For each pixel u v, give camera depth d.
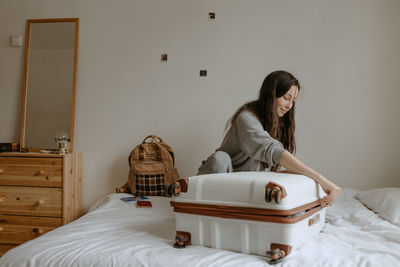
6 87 2.99
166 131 2.85
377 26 2.58
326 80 2.64
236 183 1.21
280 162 1.43
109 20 2.93
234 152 1.72
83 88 2.95
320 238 1.34
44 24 2.98
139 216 1.83
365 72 2.60
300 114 2.67
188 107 2.82
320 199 1.42
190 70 2.82
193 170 2.80
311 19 2.66
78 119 2.94
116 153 2.90
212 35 2.79
